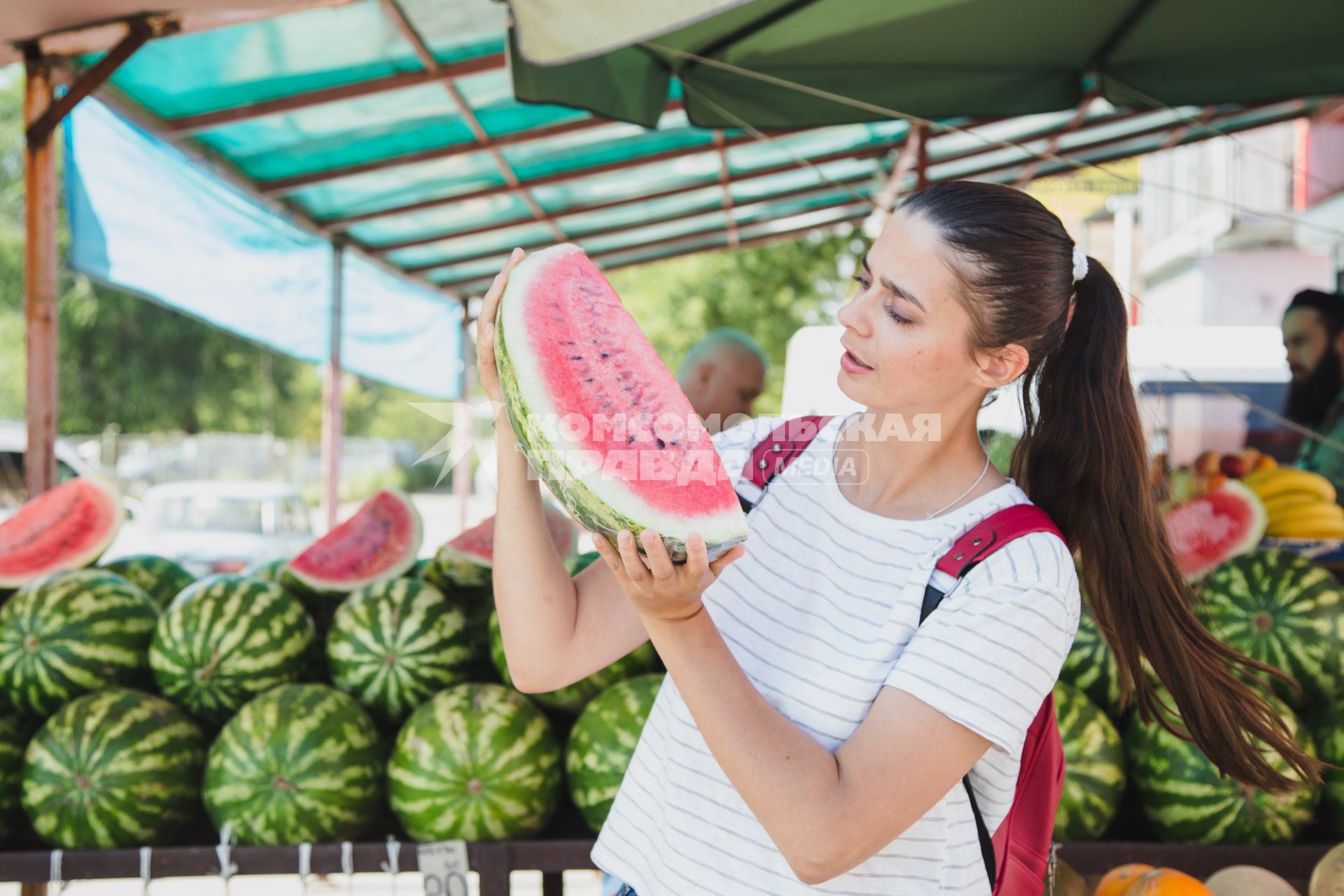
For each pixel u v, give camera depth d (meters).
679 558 1.12
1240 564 3.05
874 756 1.13
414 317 10.00
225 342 24.55
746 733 1.11
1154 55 4.03
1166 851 2.50
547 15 2.38
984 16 3.59
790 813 1.09
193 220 5.62
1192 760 2.59
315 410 27.97
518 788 2.56
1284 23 3.71
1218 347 4.47
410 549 3.43
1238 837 2.54
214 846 2.51
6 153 21.64
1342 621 2.87
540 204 7.65
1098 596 1.47
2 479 9.17
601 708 2.66
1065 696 2.72
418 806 2.55
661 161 6.68
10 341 21.45
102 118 4.68
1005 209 1.26
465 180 6.69
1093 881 2.54
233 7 3.35
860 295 1.33
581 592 1.51
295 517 9.79
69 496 3.46
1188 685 1.43
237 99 4.95
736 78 3.96
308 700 2.68
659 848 1.36
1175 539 3.17
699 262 18.31
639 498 1.14
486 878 2.52
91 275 4.77
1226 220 13.45
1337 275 6.38
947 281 1.24
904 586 1.27
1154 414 2.08
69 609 2.88
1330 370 4.16
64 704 2.85
